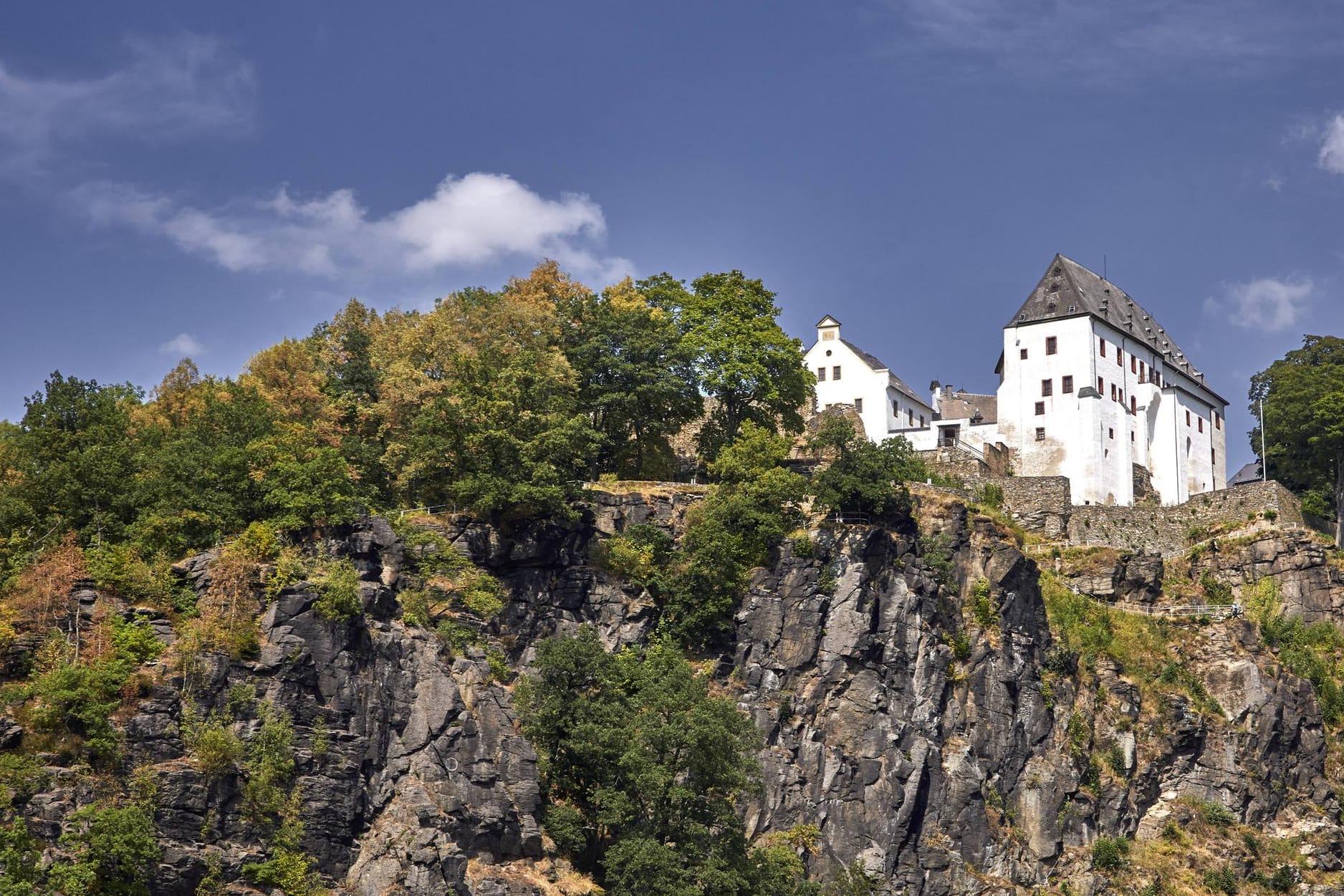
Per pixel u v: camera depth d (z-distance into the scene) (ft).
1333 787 427.33
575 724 315.99
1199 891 393.70
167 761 271.28
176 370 410.11
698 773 312.71
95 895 254.88
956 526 400.06
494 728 307.58
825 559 379.35
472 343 404.77
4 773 255.29
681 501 387.34
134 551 306.96
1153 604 447.83
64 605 284.61
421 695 302.86
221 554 302.25
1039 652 403.75
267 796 276.82
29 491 325.62
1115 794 399.65
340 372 419.95
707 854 307.78
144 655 281.13
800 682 368.68
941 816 366.63
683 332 442.91
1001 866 369.71
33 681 270.05
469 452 363.15
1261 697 424.46
